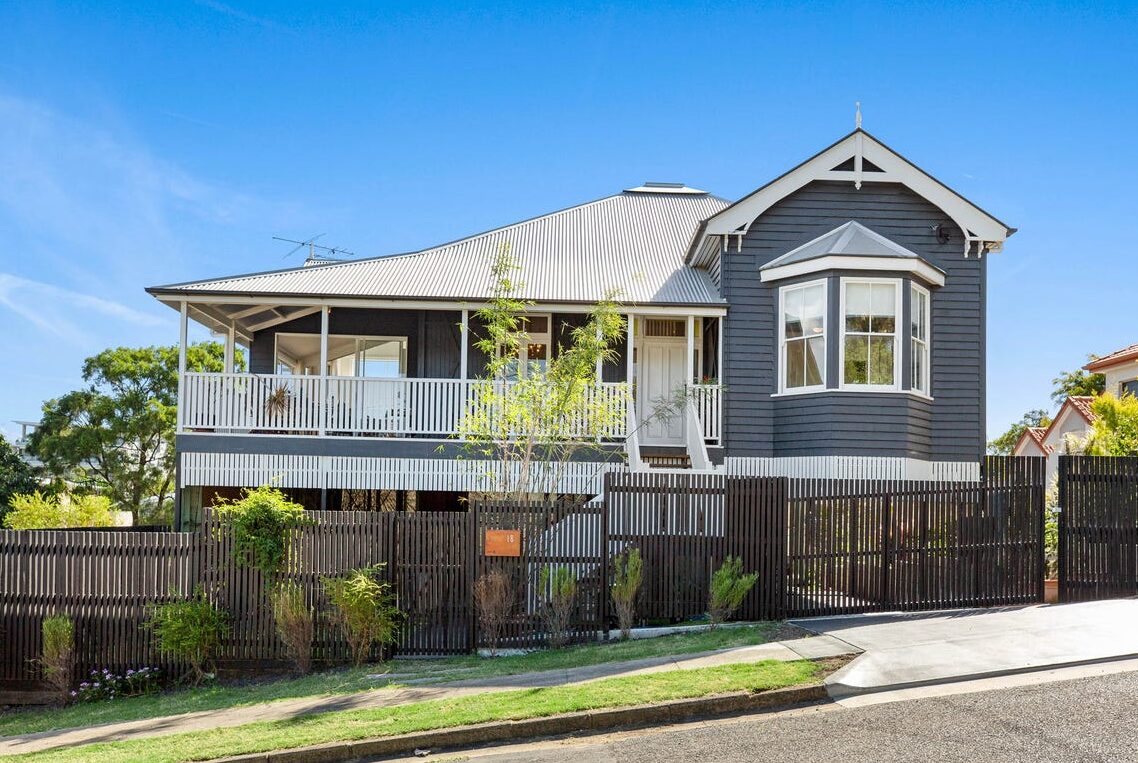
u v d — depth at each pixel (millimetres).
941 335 18469
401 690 9867
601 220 23828
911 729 7535
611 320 15281
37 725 10523
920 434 17672
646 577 12320
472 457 17578
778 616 12312
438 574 12234
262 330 20922
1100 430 17281
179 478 17359
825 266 17250
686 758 7156
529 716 8156
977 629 10695
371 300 17703
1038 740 7160
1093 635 10102
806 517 12531
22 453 38188
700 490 12445
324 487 17484
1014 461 12844
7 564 12211
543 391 14711
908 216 18688
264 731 8484
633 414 16938
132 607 12125
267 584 12102
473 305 17703
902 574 12562
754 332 18297
